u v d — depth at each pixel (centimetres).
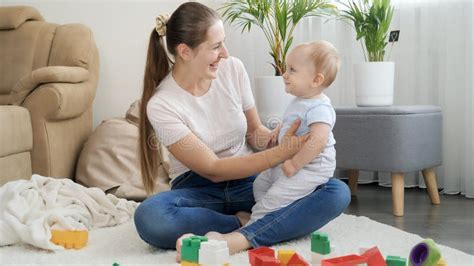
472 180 261
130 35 339
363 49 282
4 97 304
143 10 339
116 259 154
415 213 229
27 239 170
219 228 167
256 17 284
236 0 312
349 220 198
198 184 175
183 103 169
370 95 250
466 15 264
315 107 166
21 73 305
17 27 315
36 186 208
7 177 241
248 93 183
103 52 340
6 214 180
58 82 266
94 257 157
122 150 273
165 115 163
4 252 165
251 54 319
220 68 176
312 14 284
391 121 227
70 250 166
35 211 183
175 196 165
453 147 271
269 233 159
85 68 300
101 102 342
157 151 178
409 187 291
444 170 275
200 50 162
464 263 144
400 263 120
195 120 170
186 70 168
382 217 221
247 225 163
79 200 204
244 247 157
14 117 245
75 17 341
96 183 267
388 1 254
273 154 158
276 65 281
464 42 267
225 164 159
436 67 281
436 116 247
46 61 306
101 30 340
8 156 242
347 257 119
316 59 167
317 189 166
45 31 313
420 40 280
